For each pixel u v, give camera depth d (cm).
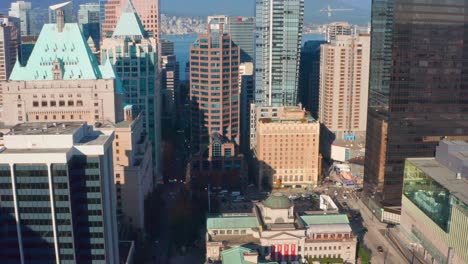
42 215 19662
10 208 19588
